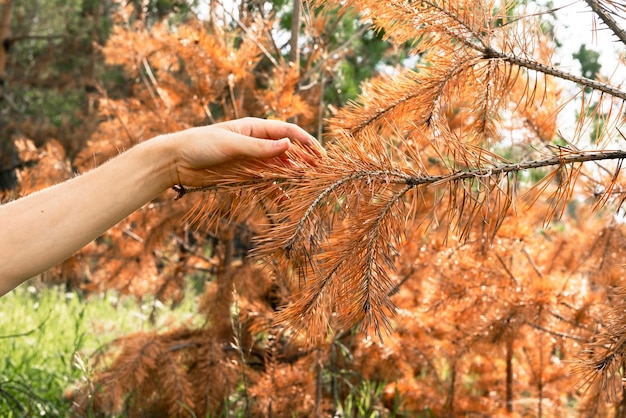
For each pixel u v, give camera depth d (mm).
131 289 3752
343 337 2977
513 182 1142
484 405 2930
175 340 3205
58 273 3609
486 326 2334
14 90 10211
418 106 1359
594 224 2641
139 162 1090
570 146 1176
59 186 1088
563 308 2400
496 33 1304
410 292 2949
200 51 2975
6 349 3773
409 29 1314
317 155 1206
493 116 1426
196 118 3414
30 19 10477
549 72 1255
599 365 1163
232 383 2854
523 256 2686
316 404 2633
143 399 2943
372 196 1112
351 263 1118
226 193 1145
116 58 3445
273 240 1099
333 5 1377
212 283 3383
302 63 3898
